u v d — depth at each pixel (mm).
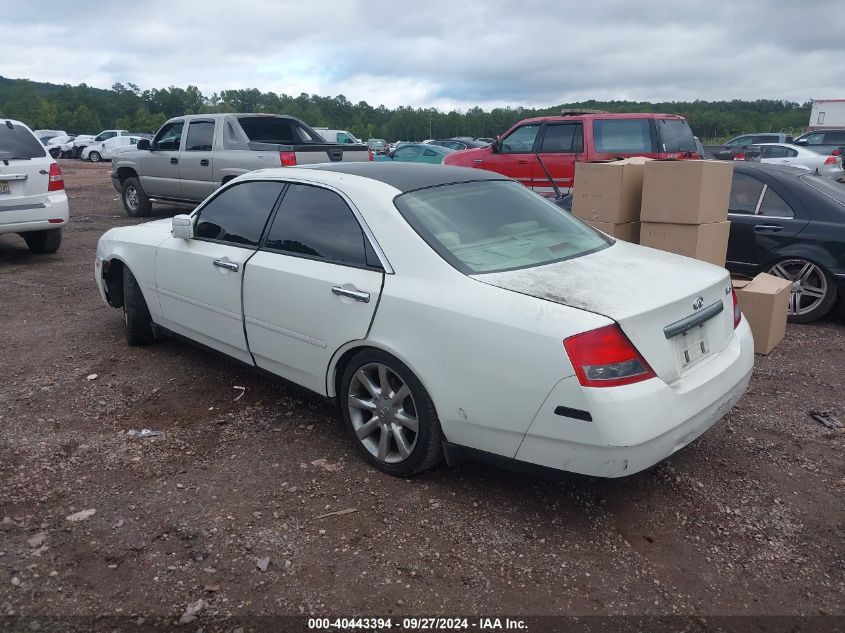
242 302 4227
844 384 5008
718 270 3645
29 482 3521
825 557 3053
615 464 2834
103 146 37188
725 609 2725
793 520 3320
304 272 3820
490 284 3182
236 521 3223
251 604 2695
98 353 5422
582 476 2922
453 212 3723
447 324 3162
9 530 3119
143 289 5168
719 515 3350
